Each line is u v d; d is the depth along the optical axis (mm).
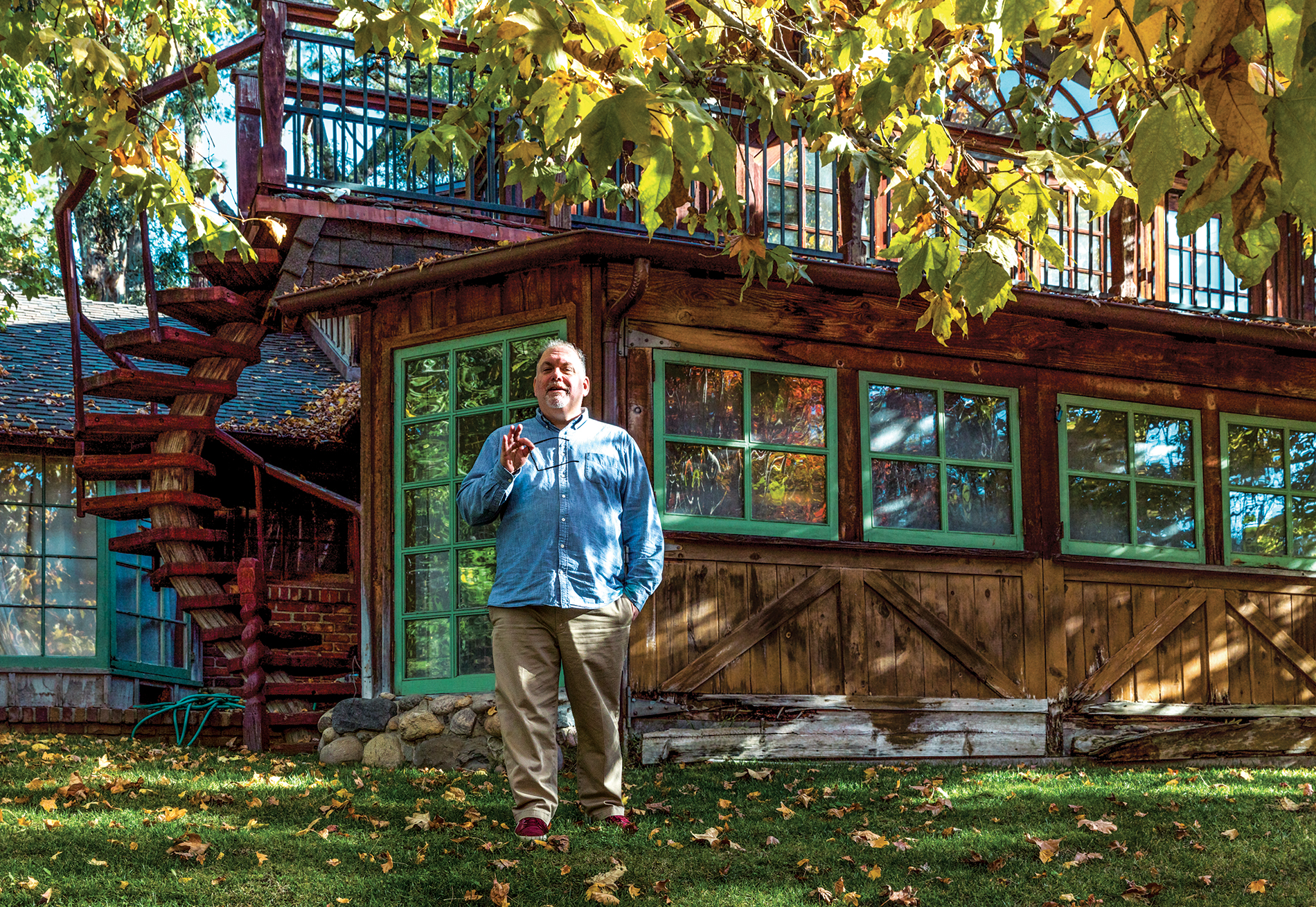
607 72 3916
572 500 4648
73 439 10695
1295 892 4246
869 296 7867
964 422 8039
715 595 7211
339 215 9453
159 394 9273
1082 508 8227
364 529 7672
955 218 5293
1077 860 4582
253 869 4156
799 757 7211
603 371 7180
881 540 7684
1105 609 8109
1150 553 8305
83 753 7234
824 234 10312
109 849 4309
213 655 12742
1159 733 7785
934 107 5191
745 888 4148
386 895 3918
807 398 7684
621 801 4836
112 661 11445
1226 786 6191
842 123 5598
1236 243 2551
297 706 9234
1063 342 8297
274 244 9406
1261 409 8758
